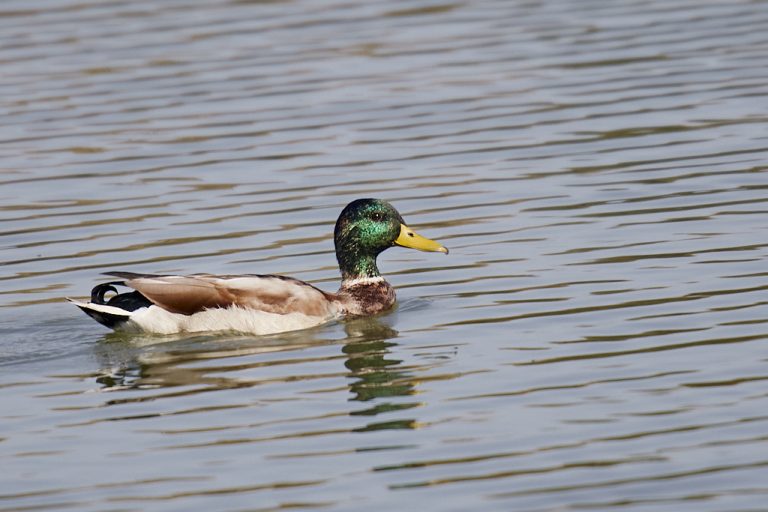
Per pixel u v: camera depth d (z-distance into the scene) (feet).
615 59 87.66
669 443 37.65
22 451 39.22
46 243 61.93
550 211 63.10
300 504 35.06
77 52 92.17
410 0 105.40
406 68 87.71
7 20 101.09
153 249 60.44
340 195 66.69
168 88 84.84
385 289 53.88
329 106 80.94
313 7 103.60
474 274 56.08
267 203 66.08
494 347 47.09
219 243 60.95
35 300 54.95
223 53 91.56
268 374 45.57
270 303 51.16
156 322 50.52
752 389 41.16
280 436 39.63
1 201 67.82
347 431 39.78
